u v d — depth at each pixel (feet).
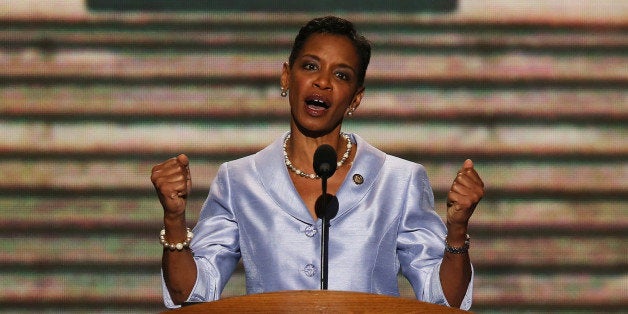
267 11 65.16
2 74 65.10
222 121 64.85
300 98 43.01
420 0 65.21
